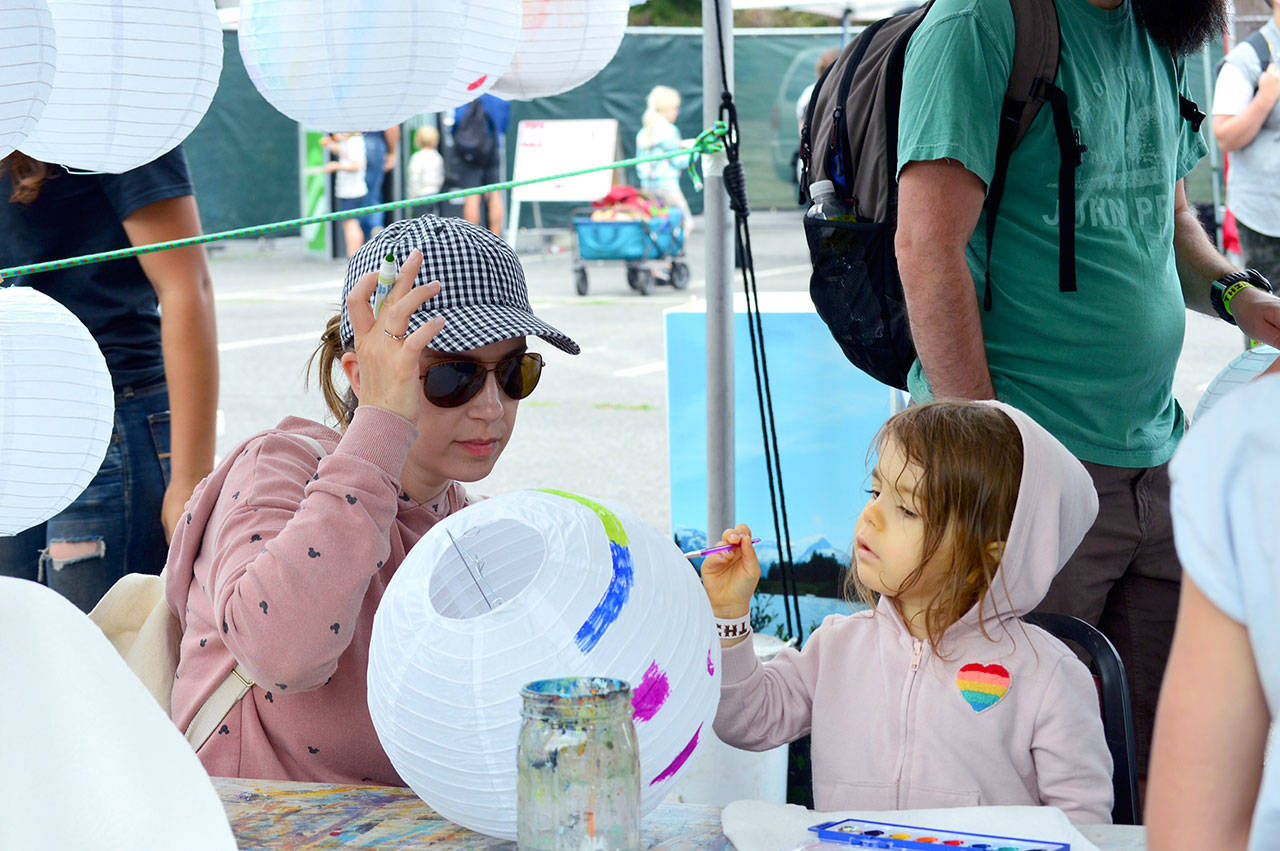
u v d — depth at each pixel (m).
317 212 16.42
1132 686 2.65
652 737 1.24
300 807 1.50
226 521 1.79
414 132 15.41
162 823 1.16
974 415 1.87
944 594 1.87
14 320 2.21
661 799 1.32
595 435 7.61
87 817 1.15
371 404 1.66
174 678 1.95
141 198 2.68
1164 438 2.62
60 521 2.76
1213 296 2.87
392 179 15.68
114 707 1.18
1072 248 2.44
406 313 1.65
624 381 9.15
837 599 3.35
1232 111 4.90
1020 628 1.87
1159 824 0.95
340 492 1.61
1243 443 0.91
